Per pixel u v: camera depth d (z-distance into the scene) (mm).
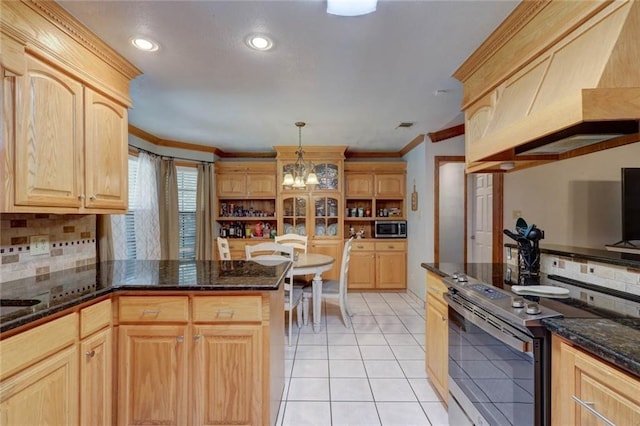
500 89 1915
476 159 1859
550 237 3676
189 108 3189
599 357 944
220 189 5270
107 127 2021
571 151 1839
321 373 2525
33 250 1878
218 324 1690
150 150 4340
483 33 1844
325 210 5168
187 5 1591
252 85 2605
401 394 2234
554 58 1450
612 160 3328
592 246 3441
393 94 2816
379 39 1915
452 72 2363
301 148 4559
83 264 2279
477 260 4758
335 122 3703
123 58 2105
